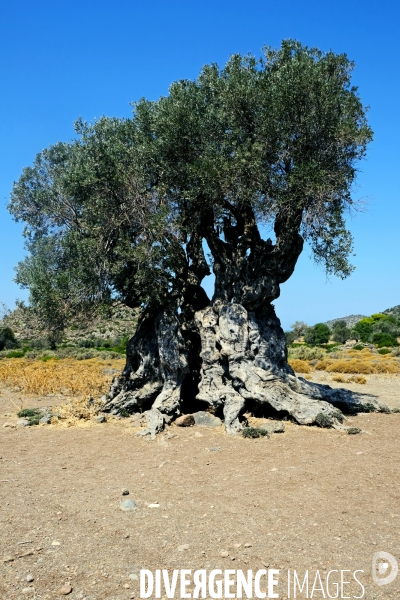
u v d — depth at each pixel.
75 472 10.16
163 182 14.84
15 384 24.58
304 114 13.55
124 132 15.43
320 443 12.50
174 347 15.26
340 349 56.84
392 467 10.39
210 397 14.94
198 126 14.02
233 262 15.76
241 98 13.63
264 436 13.15
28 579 5.71
